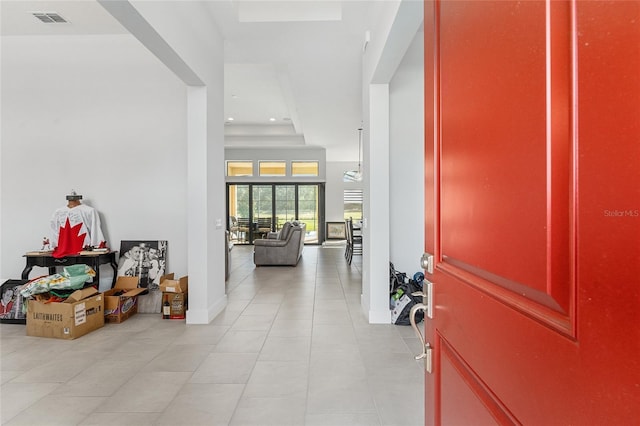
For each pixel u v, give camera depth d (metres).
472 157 0.79
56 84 4.44
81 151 4.44
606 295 0.43
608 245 0.43
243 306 4.39
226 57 4.61
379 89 3.71
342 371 2.61
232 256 9.18
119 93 4.45
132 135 4.45
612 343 0.42
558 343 0.51
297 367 2.68
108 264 4.47
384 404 2.17
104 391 2.34
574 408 0.48
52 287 3.45
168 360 2.82
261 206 11.61
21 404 2.20
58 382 2.47
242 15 3.88
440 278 1.00
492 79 0.69
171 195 4.45
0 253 4.43
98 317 3.60
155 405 2.18
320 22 3.79
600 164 0.44
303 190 11.62
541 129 0.54
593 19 0.44
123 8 2.29
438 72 1.00
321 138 9.59
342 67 4.89
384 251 3.72
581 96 0.46
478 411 0.77
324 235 11.87
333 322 3.76
